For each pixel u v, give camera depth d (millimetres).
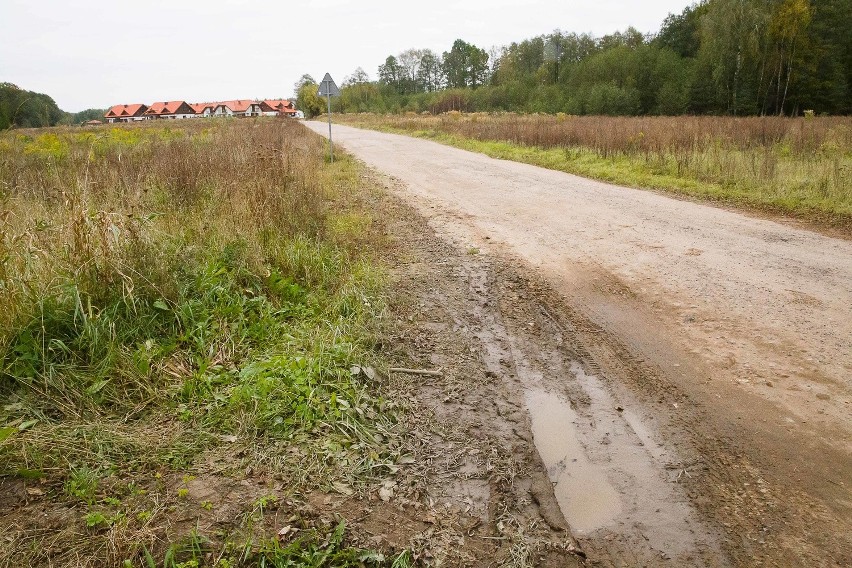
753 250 7031
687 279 6105
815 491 2961
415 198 11312
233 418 3379
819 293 5516
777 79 46688
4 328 3559
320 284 5605
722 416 3660
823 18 47375
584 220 8992
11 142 15555
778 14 43844
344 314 5082
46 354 3646
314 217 7574
